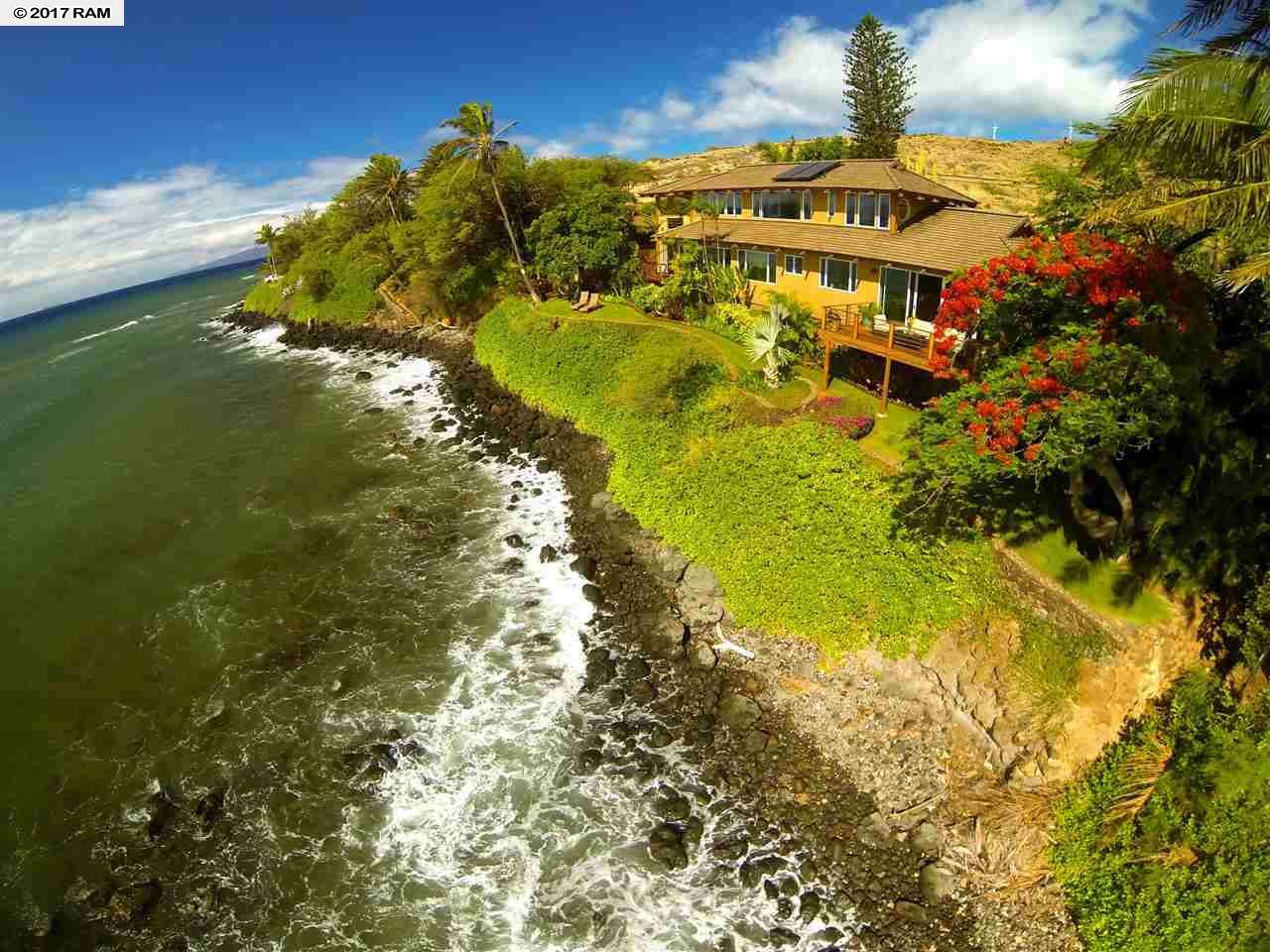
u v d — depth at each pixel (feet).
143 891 57.31
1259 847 47.73
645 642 79.41
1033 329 61.98
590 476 114.11
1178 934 46.88
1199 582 63.10
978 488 70.95
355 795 64.64
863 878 54.85
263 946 53.62
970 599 65.72
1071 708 58.75
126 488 129.90
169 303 460.55
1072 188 82.23
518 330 158.51
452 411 149.69
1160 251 54.75
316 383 183.01
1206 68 48.88
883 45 199.41
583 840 59.47
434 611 88.12
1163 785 53.78
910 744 62.85
